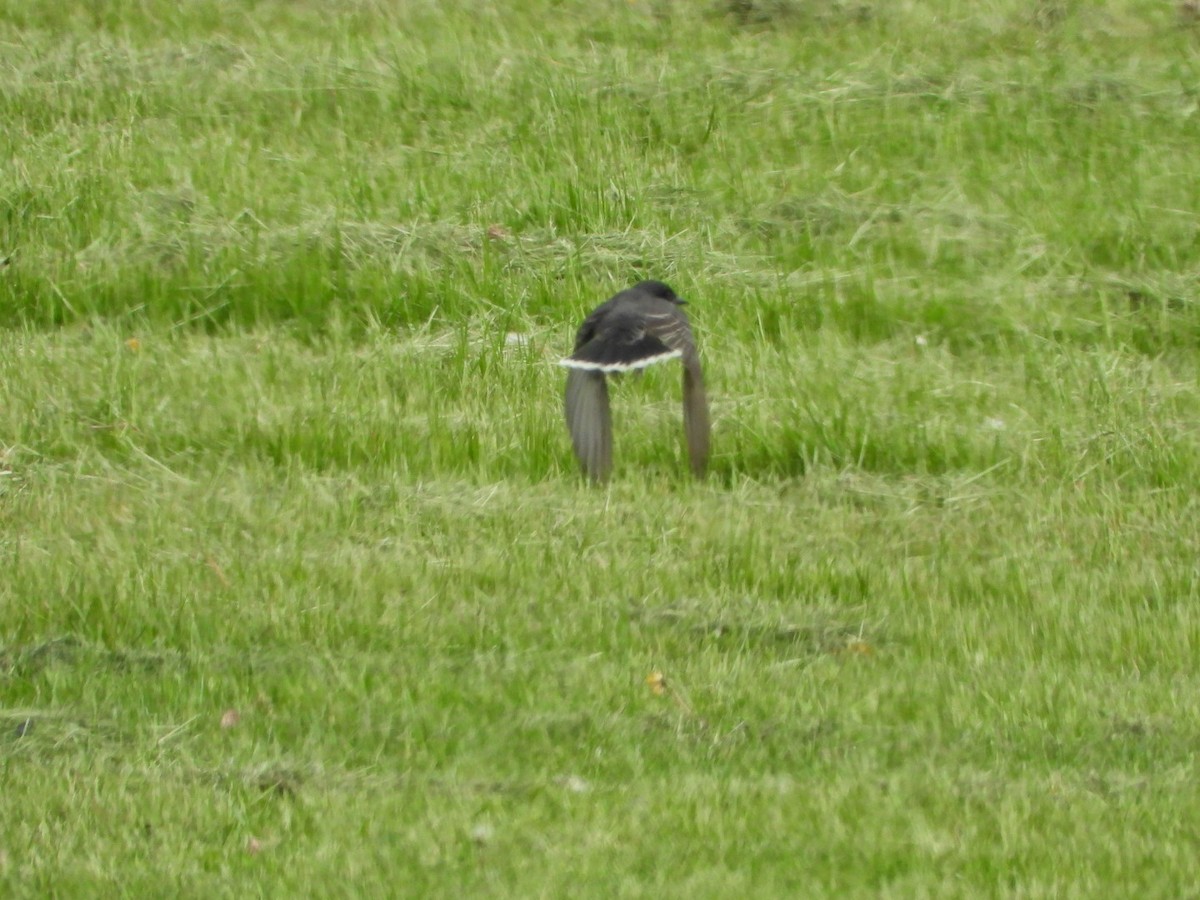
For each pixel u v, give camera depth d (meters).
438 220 33.06
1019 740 19.14
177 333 29.98
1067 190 35.50
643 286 21.00
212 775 17.95
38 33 41.44
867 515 24.84
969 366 29.56
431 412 26.73
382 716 19.19
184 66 39.59
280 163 35.56
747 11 43.28
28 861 16.44
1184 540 24.25
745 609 22.03
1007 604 22.64
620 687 19.95
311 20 43.09
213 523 23.48
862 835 17.09
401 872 16.36
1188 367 29.59
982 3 43.88
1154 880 16.50
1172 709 19.81
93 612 21.03
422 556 22.89
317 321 30.50
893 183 35.41
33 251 31.53
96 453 25.50
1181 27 43.22
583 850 16.75
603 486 24.77
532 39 41.84
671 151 36.47
